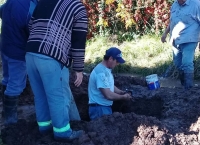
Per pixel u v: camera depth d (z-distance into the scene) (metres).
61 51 4.29
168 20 9.60
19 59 4.96
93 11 9.99
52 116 4.52
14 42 4.90
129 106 6.23
